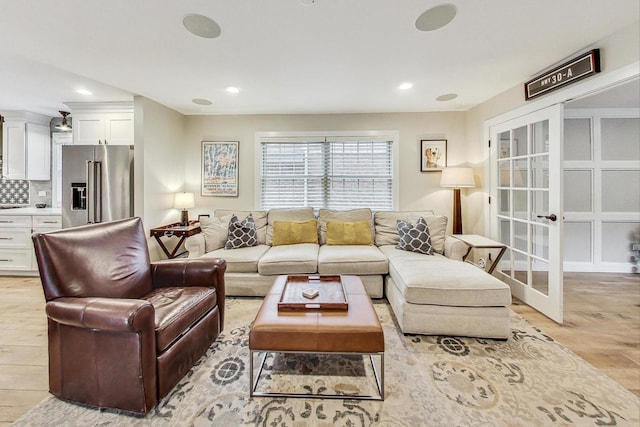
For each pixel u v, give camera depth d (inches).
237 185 159.2
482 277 86.4
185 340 66.0
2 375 66.4
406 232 122.5
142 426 52.5
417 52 86.0
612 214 147.0
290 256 112.4
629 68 71.8
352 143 157.2
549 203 97.9
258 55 87.7
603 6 64.2
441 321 83.4
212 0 61.6
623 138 144.6
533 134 105.7
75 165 128.6
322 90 119.3
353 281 86.6
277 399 59.4
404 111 151.5
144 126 127.7
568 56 88.6
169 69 98.1
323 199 158.6
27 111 153.3
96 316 52.8
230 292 113.5
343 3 62.9
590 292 119.9
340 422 53.5
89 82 110.7
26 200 166.9
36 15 67.2
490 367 69.8
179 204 141.8
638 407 56.9
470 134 146.6
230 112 154.5
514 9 65.3
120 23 70.7
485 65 95.2
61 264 60.5
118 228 78.1
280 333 58.4
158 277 84.1
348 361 72.8
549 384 63.7
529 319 96.7
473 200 144.6
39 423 52.9
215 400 59.2
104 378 55.3
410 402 58.3
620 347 78.7
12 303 107.7
